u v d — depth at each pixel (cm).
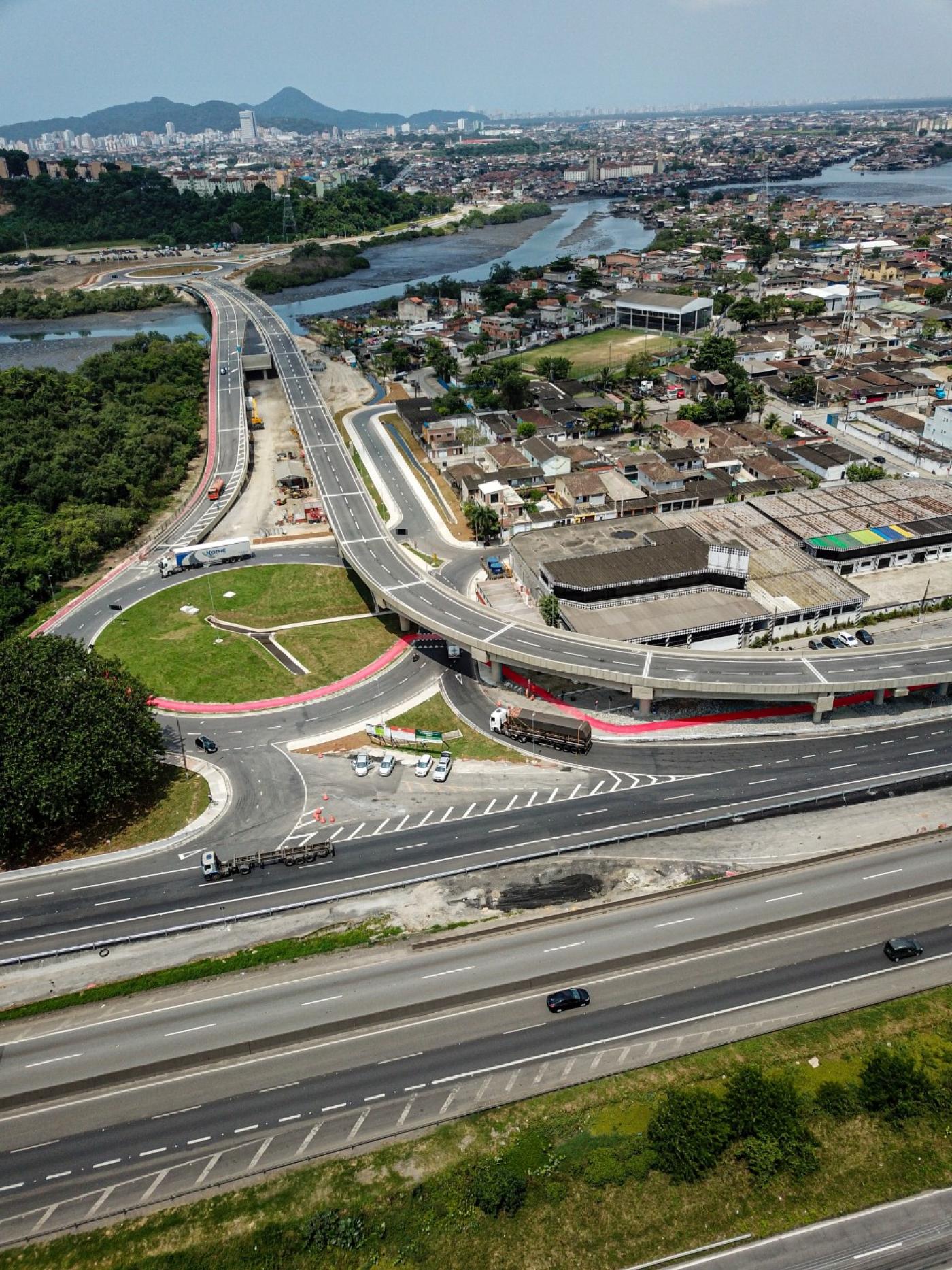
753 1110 6975
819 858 9719
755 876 9569
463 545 18175
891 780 11031
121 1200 6762
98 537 18800
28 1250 6444
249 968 8788
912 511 17000
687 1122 6912
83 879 10156
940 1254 6228
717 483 19038
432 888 9694
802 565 15350
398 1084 7556
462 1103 7356
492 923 9144
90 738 10312
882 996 8162
